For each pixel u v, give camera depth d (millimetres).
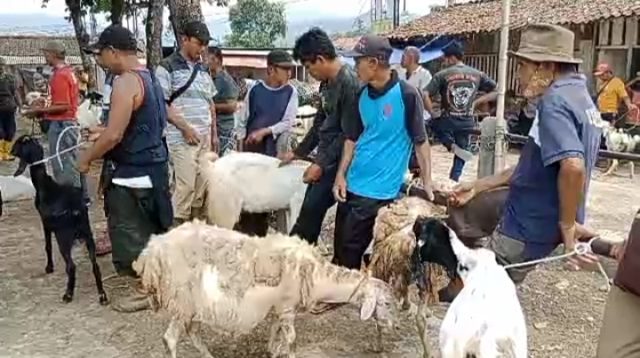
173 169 5488
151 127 4750
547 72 3385
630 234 2574
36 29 67125
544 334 4520
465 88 8242
